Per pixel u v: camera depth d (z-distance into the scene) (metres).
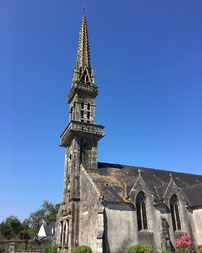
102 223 23.33
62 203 34.28
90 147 34.62
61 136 38.97
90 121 36.88
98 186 27.06
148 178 35.03
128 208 25.83
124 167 37.03
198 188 31.94
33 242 45.97
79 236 27.83
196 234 28.83
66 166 36.16
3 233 63.50
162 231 26.22
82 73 40.72
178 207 29.67
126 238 24.12
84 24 46.12
